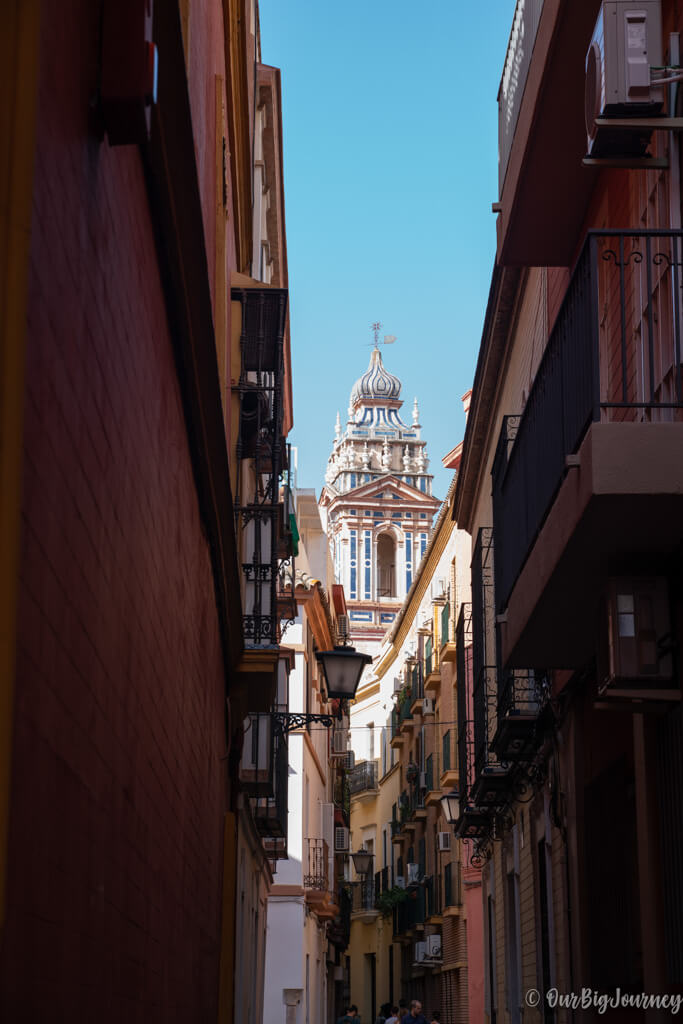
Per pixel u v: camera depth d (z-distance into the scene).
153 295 5.98
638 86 7.14
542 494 9.05
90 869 4.36
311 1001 32.97
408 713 43.53
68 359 3.79
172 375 6.94
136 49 4.25
